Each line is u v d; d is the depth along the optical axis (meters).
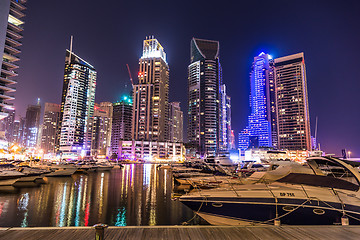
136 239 7.03
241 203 12.63
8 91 101.81
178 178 36.00
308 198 12.02
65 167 61.12
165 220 17.55
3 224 16.00
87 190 31.27
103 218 17.88
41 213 18.97
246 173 30.70
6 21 96.44
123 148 177.00
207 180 24.94
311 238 7.11
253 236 7.31
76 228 8.00
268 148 161.38
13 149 117.06
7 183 34.59
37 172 40.03
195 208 13.48
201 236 7.32
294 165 16.19
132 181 43.03
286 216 11.91
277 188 13.33
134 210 20.41
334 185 12.51
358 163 17.12
